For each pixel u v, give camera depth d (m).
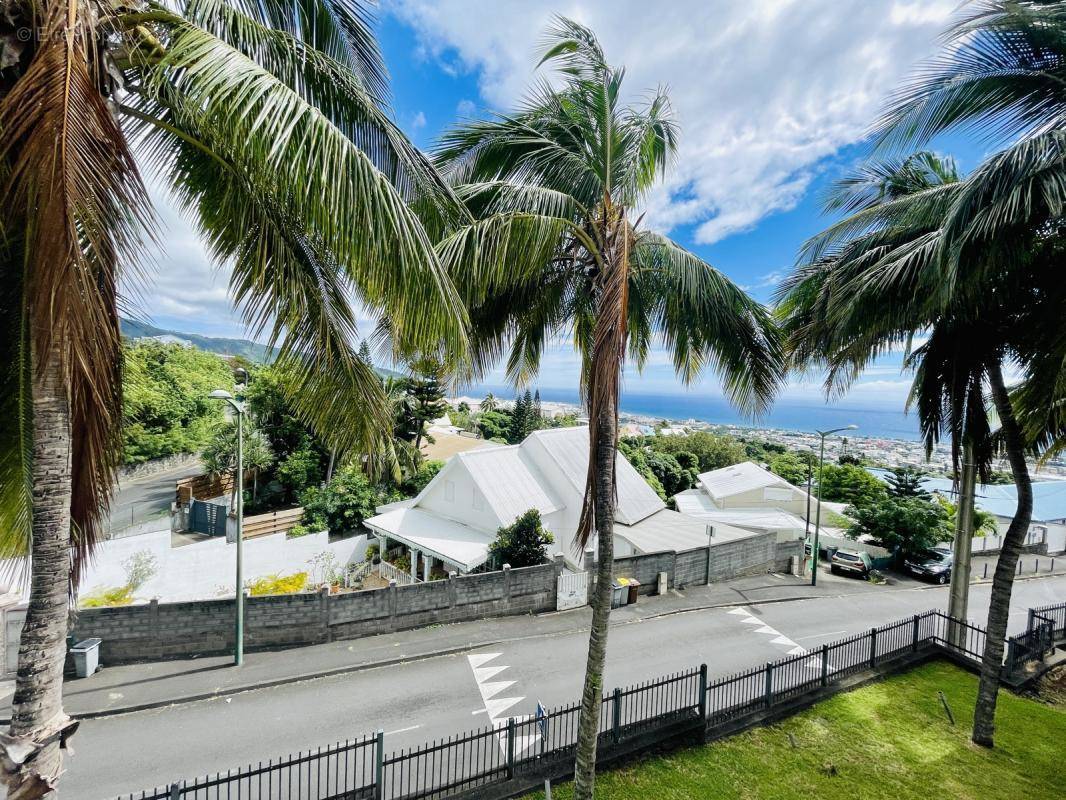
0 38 2.75
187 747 7.91
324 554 17.19
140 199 2.94
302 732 8.34
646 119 5.96
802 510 27.48
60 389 3.12
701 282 5.74
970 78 5.80
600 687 5.59
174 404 30.20
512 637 12.44
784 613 15.35
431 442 28.86
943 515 23.14
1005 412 7.69
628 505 20.94
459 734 8.22
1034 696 9.55
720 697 9.21
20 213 2.91
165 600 14.11
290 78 3.78
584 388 7.33
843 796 6.61
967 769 7.20
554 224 5.19
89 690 9.41
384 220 3.31
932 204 6.55
